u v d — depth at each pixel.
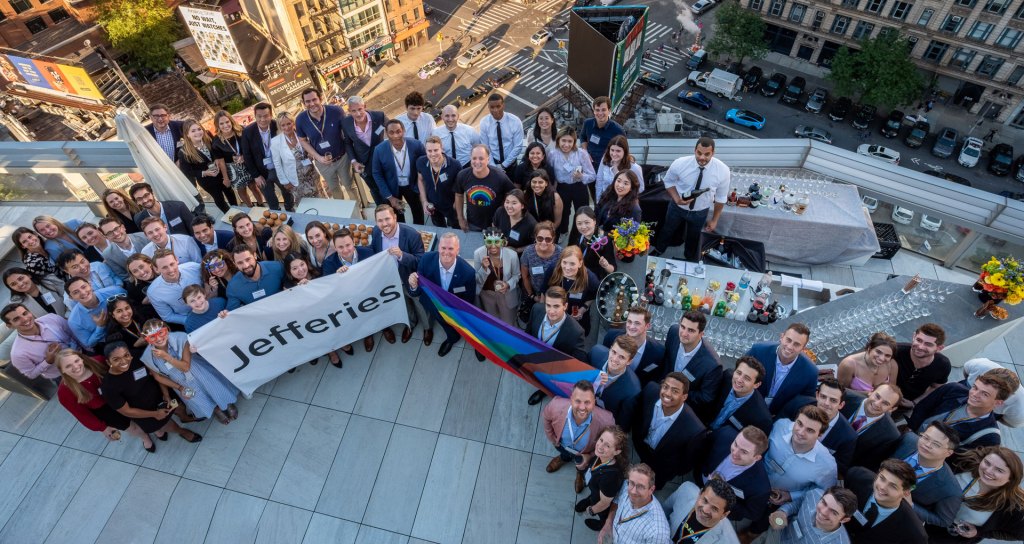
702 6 49.50
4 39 41.97
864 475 4.99
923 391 6.24
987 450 5.06
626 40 28.55
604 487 5.07
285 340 7.11
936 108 41.09
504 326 6.31
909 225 9.08
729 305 7.42
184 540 6.39
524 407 7.25
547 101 44.84
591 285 6.69
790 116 41.78
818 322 7.25
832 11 40.94
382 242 7.24
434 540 6.23
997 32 35.94
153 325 6.00
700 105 42.19
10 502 6.78
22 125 38.53
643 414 5.58
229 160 9.23
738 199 9.00
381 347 7.98
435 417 7.21
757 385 5.32
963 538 5.16
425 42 50.78
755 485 4.94
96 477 6.93
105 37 43.53
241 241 7.25
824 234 8.87
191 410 6.93
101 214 10.52
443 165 8.06
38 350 6.66
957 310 7.31
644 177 9.51
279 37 45.38
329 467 6.85
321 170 9.45
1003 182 36.69
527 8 53.56
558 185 8.30
